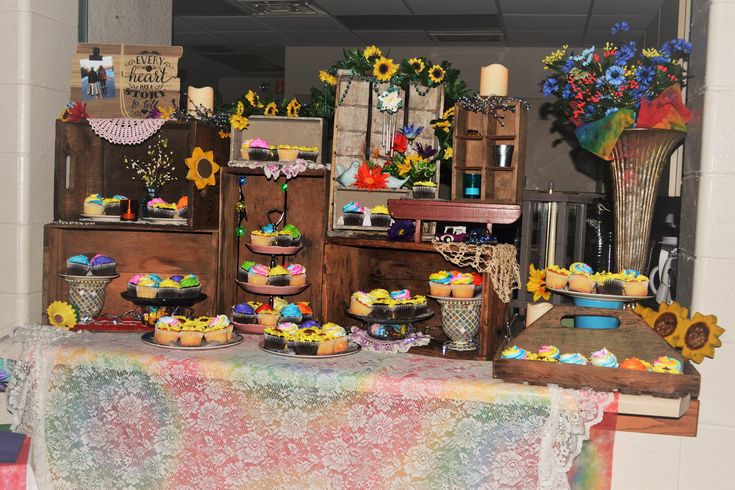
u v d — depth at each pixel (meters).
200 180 2.56
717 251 2.13
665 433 2.01
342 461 2.11
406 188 2.57
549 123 7.11
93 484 2.27
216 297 2.61
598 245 3.00
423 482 2.06
